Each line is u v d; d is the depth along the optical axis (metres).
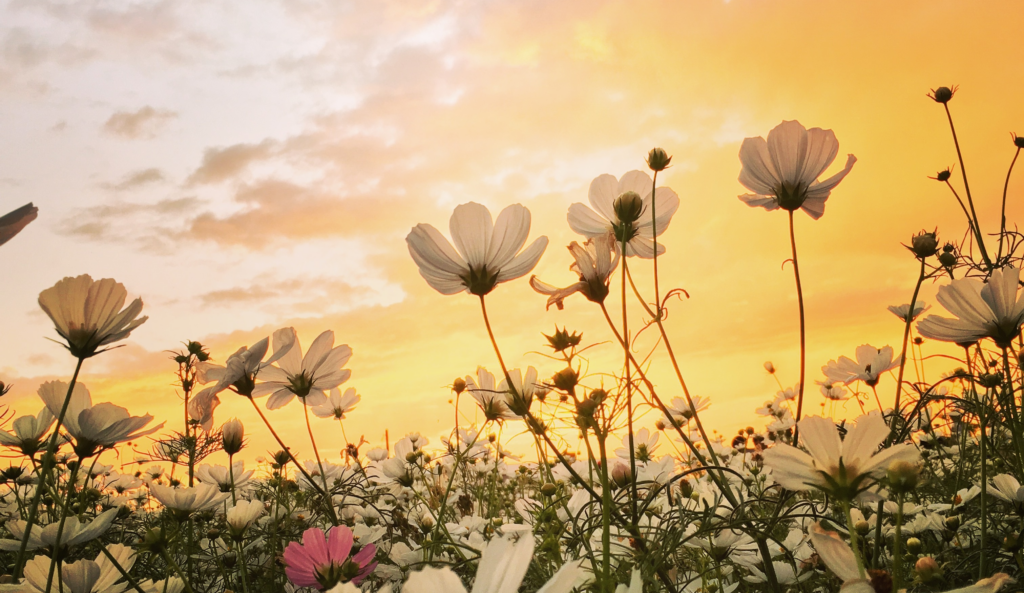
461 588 0.19
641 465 0.56
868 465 0.25
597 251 0.39
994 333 0.37
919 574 0.29
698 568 0.43
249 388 0.49
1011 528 0.44
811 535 0.25
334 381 0.55
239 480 0.67
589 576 0.35
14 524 0.37
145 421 0.40
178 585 0.38
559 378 0.37
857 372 0.57
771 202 0.44
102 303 0.35
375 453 0.92
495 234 0.39
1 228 0.27
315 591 0.48
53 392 0.39
